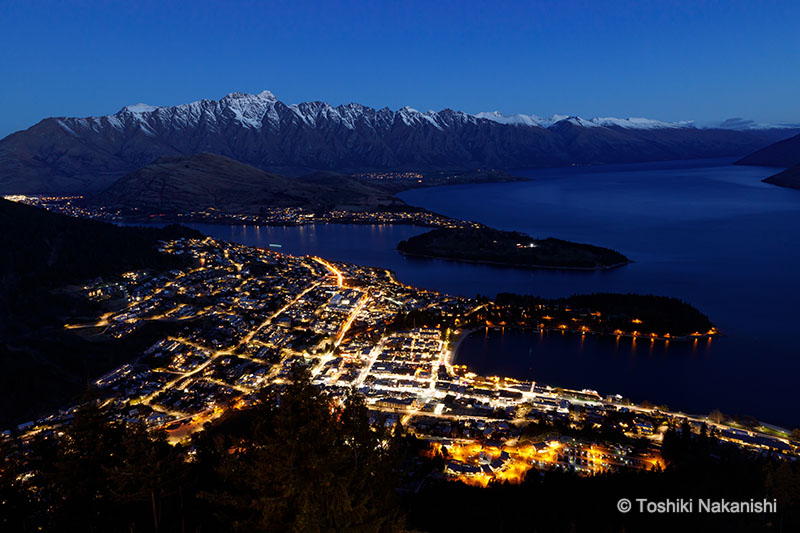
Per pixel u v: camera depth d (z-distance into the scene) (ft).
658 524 179.42
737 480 207.31
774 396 362.74
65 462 99.09
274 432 74.54
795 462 234.58
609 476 228.63
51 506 103.14
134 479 94.02
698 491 198.39
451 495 208.74
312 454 66.95
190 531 97.09
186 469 104.88
